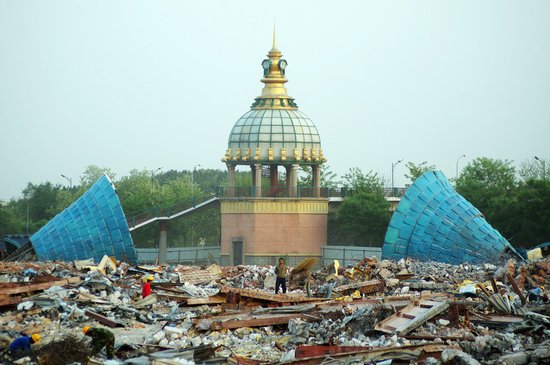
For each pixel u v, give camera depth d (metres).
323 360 56.06
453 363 52.53
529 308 72.25
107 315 73.19
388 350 57.00
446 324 65.94
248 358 58.62
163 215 176.00
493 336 62.31
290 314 72.25
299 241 178.62
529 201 165.38
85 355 57.03
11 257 131.12
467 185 179.12
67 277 88.69
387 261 110.81
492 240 131.00
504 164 193.62
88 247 129.00
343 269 109.75
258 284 103.94
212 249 181.62
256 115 180.62
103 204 130.88
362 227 179.50
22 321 70.12
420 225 133.88
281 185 191.50
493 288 80.88
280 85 183.00
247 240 177.62
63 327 68.62
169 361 53.53
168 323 71.44
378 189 189.12
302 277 101.75
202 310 78.75
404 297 75.75
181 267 113.25
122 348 60.34
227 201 178.12
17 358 57.75
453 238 132.00
